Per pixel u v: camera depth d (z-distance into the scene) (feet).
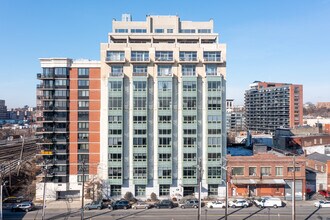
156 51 243.40
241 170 240.94
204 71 244.01
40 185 246.68
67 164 248.11
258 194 239.09
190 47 244.22
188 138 240.94
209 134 241.35
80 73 249.14
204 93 243.60
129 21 275.59
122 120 239.71
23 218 194.39
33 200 241.76
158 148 241.14
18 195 252.21
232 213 201.05
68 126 249.14
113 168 239.91
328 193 238.68
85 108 248.93
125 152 242.78
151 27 273.75
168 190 243.60
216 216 194.80
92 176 246.88
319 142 342.03
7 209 215.72
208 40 264.52
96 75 248.93
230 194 240.53
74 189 247.91
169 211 208.64
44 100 247.09
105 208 218.59
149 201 236.02
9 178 266.77
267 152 265.95
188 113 240.53
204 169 241.14
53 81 247.91
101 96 247.09
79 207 221.05
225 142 244.01
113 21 273.75
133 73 241.55
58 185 246.06
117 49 243.40
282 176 239.30
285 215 195.42
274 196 237.86
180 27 278.87
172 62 241.55
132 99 241.55
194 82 240.32
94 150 248.52
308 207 215.51
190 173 240.94
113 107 239.71
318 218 189.06
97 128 248.93
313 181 254.06
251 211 205.57
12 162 333.83
